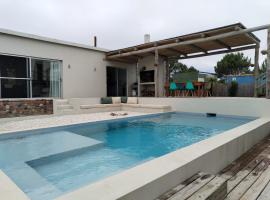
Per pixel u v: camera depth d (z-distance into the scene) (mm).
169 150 4406
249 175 2760
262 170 2922
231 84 11320
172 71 29125
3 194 1637
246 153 3668
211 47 9625
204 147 2736
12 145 4223
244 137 3654
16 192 1674
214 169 2715
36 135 5152
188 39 8688
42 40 8898
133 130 6242
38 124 6047
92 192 1563
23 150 3871
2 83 7895
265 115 6867
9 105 6914
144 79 12430
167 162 2162
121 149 4449
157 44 9531
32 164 3416
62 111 8195
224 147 2949
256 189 2387
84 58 10625
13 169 3082
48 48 9188
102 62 11508
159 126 6762
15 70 8266
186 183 2035
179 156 2355
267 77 6867
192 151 2553
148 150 4395
